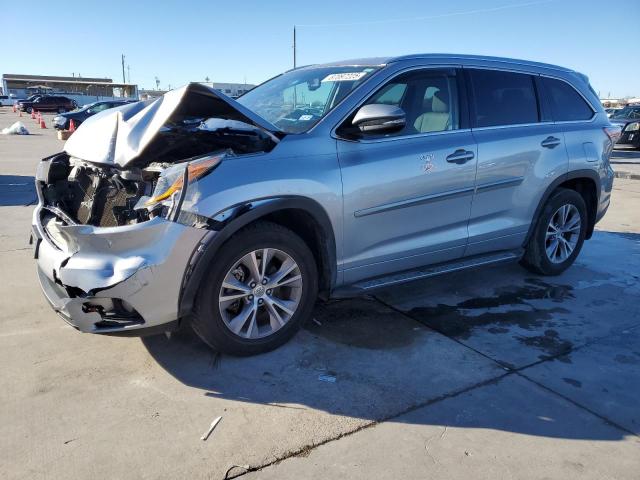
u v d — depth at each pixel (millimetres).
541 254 4828
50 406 2787
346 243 3494
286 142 3246
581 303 4418
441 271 4047
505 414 2830
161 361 3273
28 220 6836
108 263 2836
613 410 2902
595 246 6230
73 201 3584
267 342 3346
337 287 3613
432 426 2711
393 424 2717
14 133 22500
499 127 4277
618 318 4129
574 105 4910
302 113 3662
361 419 2750
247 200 3004
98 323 2881
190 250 2865
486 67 4309
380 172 3527
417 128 3834
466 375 3213
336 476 2342
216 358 3318
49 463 2369
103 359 3285
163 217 2832
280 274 3305
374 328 3824
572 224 5004
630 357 3502
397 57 3906
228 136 3520
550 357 3475
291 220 3441
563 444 2604
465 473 2385
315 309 4121
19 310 3969
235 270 3205
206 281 3010
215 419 2715
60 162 3762
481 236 4238
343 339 3635
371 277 3750
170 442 2529
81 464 2369
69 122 23453
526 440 2627
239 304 3281
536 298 4504
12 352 3338
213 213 2900
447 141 3910
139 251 2826
